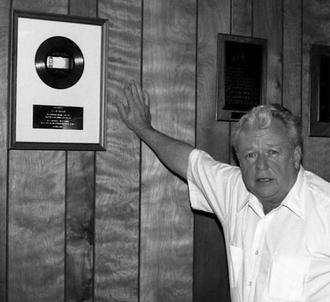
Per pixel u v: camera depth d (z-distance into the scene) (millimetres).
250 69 2023
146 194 1876
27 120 1698
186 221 1945
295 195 1501
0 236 1680
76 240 1772
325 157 2154
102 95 1790
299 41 2121
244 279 1554
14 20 1673
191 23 1942
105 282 1816
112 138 1822
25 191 1709
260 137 1456
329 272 1461
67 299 1761
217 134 1990
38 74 1709
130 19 1845
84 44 1770
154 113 1886
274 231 1520
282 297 1468
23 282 1706
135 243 1861
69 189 1763
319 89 2146
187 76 1937
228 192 1695
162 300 1907
